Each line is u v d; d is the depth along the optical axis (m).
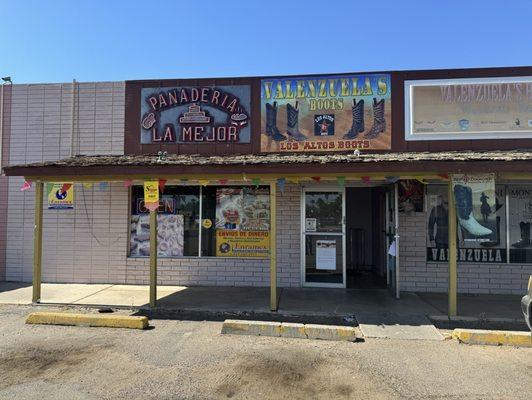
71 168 8.45
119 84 11.45
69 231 11.41
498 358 5.92
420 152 9.99
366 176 7.97
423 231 10.41
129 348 6.25
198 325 7.51
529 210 10.20
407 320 7.74
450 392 4.82
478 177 7.67
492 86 10.24
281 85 10.87
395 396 4.73
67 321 7.46
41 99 11.70
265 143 10.84
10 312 8.34
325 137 10.65
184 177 8.36
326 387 4.96
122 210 11.28
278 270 10.82
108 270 11.28
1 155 11.74
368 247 13.88
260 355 5.98
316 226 10.81
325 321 7.86
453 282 8.01
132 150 11.30
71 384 4.98
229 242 11.05
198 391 4.83
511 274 10.10
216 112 11.06
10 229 11.66
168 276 11.05
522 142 10.10
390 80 10.55
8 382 5.04
